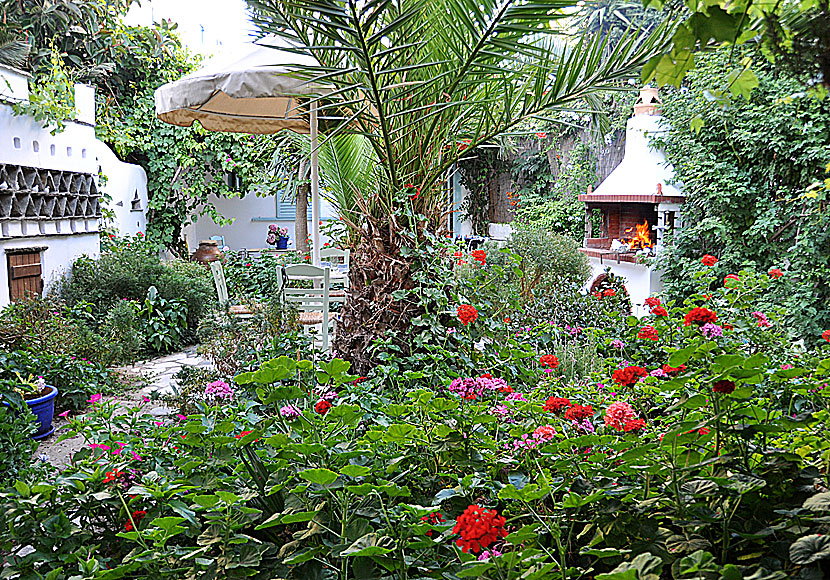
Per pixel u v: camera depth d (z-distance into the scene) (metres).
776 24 1.42
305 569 1.70
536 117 3.73
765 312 5.39
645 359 3.87
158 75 9.91
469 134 3.99
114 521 2.10
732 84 1.84
